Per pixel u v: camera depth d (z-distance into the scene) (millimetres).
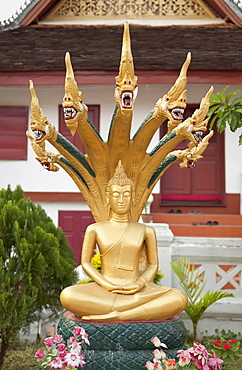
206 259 7145
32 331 6801
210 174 12531
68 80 4207
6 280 5359
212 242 7203
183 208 12195
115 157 4945
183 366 3947
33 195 12016
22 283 5582
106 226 4883
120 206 4793
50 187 12023
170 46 10719
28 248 5504
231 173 11945
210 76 11117
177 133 4785
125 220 4906
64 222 12039
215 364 3963
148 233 4938
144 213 10945
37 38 10656
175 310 4504
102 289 4629
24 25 10391
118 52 10859
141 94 11922
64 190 12008
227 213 12008
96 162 4965
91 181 5043
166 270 7129
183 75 4383
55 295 5953
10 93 12031
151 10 10766
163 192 12555
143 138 4840
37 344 6734
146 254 4961
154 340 4035
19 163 12062
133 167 5027
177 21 10617
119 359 4270
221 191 12422
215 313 6977
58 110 12008
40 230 5703
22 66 11227
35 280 5539
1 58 11016
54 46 10820
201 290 6438
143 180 5082
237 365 5875
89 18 10789
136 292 4574
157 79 11133
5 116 12031
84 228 11992
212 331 7008
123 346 4312
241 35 10430
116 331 4312
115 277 4699
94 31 10508
